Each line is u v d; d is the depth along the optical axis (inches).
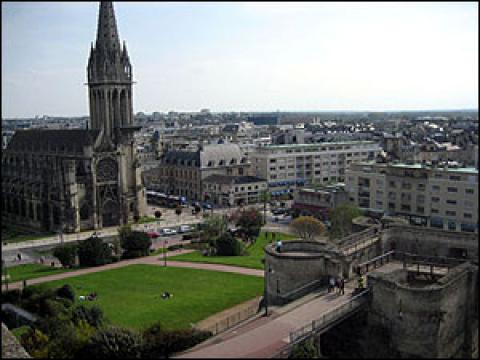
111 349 2471.7
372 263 3191.4
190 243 6382.9
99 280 4709.6
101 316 3245.6
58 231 7662.4
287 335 2153.1
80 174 7839.6
